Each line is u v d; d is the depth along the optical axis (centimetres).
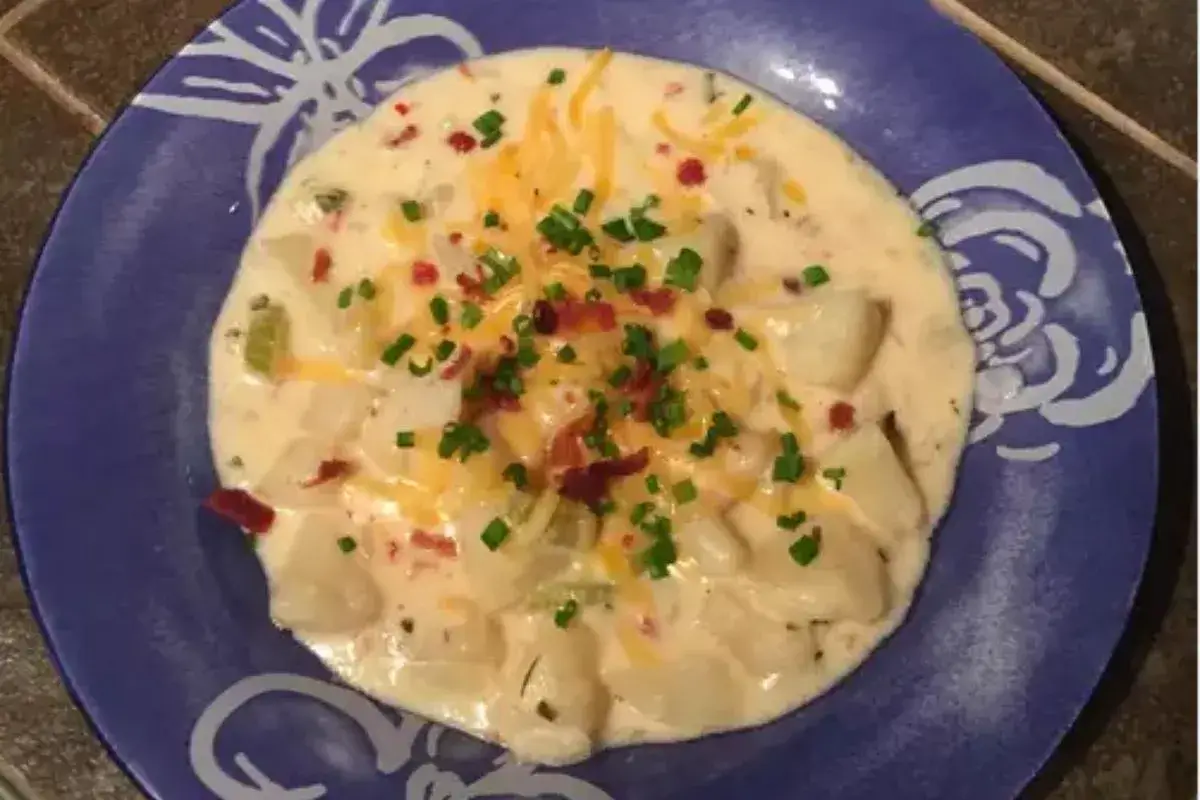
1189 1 38
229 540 32
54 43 38
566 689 30
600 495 32
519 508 31
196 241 34
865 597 31
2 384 35
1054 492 31
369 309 33
